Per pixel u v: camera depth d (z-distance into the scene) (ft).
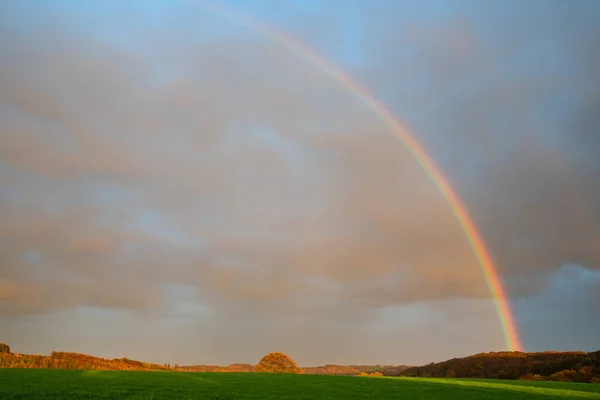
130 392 120.67
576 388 194.70
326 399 126.82
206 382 171.42
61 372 191.01
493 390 168.25
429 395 146.51
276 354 383.24
